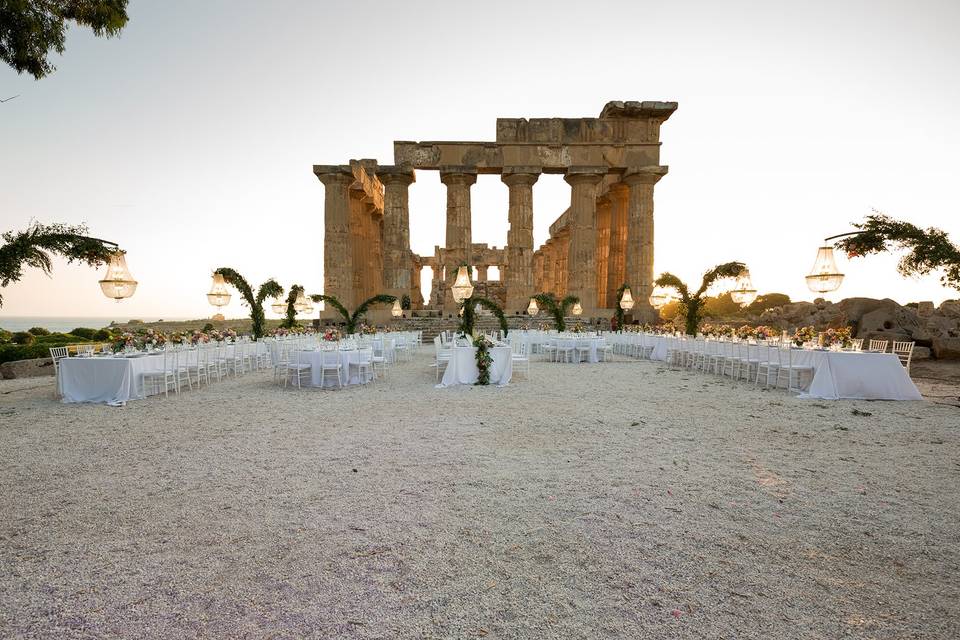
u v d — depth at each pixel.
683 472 4.95
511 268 30.62
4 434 6.49
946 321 17.47
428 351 20.59
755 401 8.93
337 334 12.12
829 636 2.43
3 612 2.61
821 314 21.00
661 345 17.16
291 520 3.77
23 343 16.38
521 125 30.73
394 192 30.47
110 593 2.78
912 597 2.78
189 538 3.46
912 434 6.55
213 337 13.25
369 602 2.70
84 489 4.45
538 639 2.38
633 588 2.85
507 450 5.73
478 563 3.12
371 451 5.68
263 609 2.63
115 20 8.16
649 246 30.48
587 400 9.04
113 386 8.78
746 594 2.79
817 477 4.82
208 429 6.77
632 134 31.08
